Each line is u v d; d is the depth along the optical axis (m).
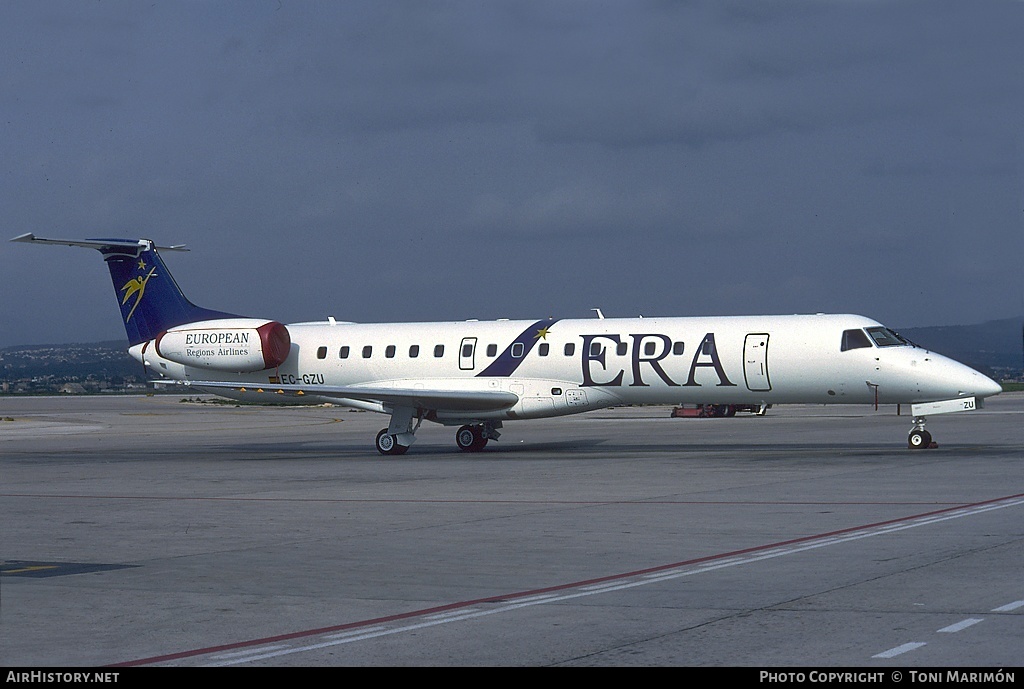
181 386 42.84
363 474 32.03
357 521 21.52
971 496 23.16
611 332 39.47
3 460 41.00
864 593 13.61
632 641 11.48
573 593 14.02
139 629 12.48
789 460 33.56
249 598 14.13
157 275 45.88
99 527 21.30
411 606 13.45
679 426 60.91
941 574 14.73
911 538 17.81
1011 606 12.75
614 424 65.38
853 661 10.53
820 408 90.38
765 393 37.53
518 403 40.00
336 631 12.21
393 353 42.69
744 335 37.50
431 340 42.25
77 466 37.38
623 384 39.00
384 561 16.77
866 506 21.92
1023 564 15.36
